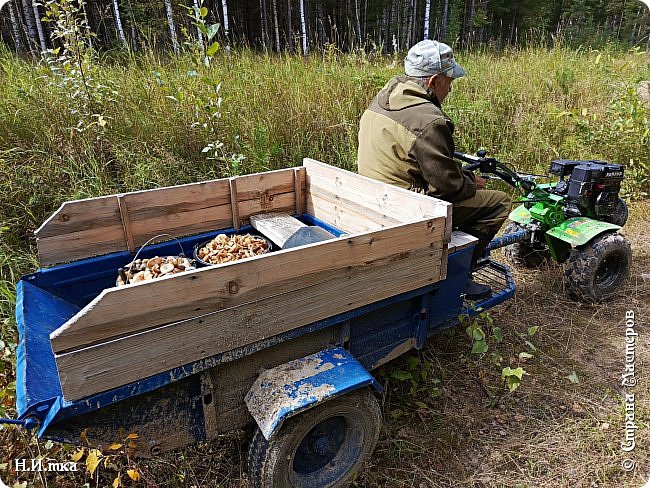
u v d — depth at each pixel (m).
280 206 3.25
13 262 3.51
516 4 23.20
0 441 2.36
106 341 1.57
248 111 5.18
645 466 2.47
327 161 5.24
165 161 4.48
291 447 1.98
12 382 2.46
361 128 3.00
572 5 23.09
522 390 2.97
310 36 14.45
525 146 5.89
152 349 1.66
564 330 3.53
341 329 2.22
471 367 3.15
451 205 2.33
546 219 3.63
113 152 4.44
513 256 4.32
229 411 2.04
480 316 2.97
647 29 19.23
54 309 2.32
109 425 1.74
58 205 3.99
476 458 2.52
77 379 1.54
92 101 4.52
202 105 4.49
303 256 1.90
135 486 2.29
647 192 5.77
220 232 3.03
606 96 6.85
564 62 7.95
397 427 2.69
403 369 3.03
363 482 2.36
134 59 5.70
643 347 3.34
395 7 19.20
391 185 2.65
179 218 2.84
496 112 6.34
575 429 2.68
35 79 4.81
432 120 2.60
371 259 2.12
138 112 4.73
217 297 1.74
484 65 8.15
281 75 5.89
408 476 2.41
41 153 4.19
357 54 7.05
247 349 1.88
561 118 6.21
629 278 4.12
